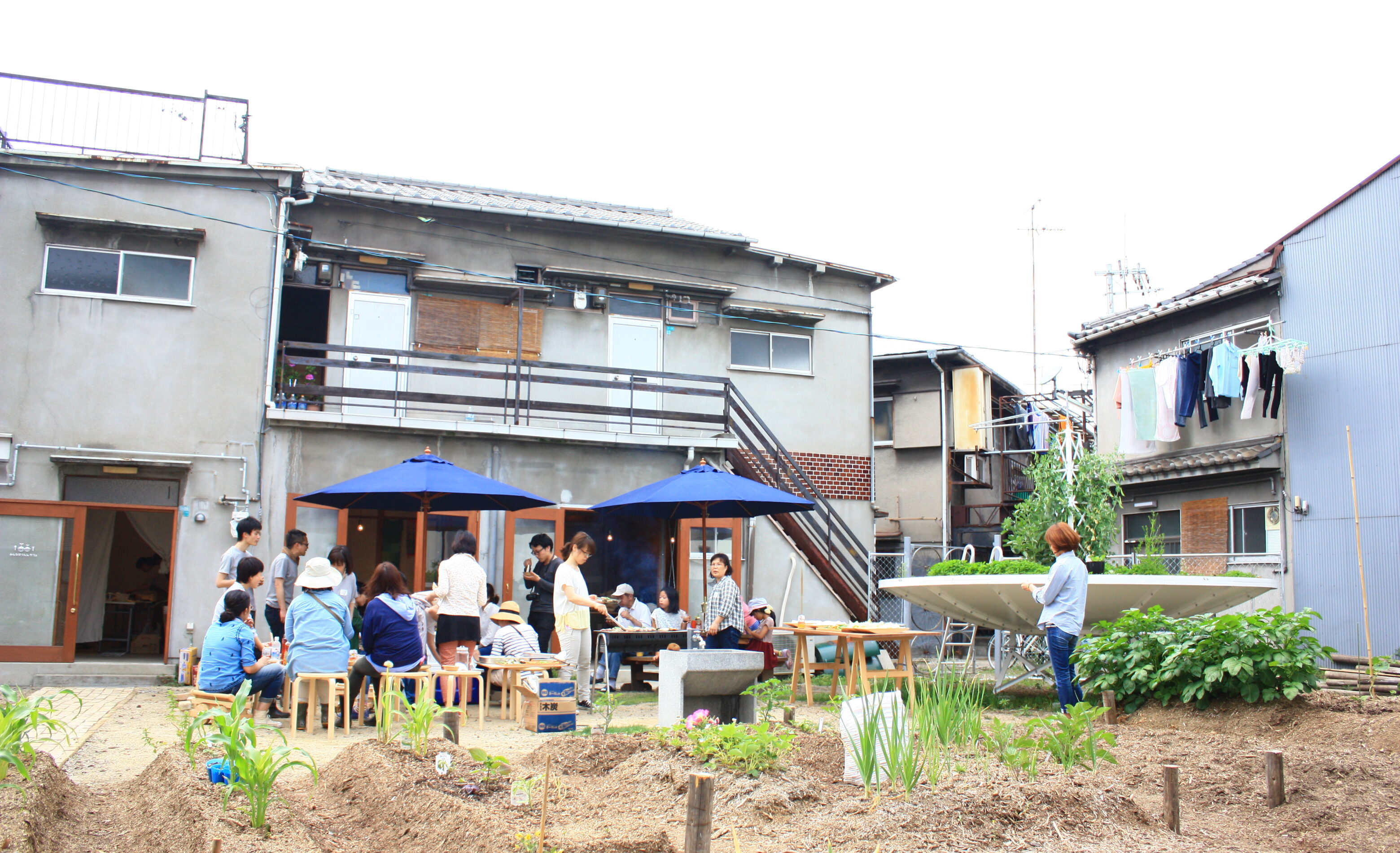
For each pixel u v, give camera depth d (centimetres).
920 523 2244
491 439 1374
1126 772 569
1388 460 1445
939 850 411
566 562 948
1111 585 934
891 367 2320
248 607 782
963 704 569
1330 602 1486
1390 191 1484
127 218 1305
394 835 448
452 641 907
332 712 730
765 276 1833
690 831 361
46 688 1103
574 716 786
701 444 1454
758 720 779
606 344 1700
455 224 1608
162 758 520
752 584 1493
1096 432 1992
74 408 1249
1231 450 1642
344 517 1291
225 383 1295
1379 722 642
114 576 1608
